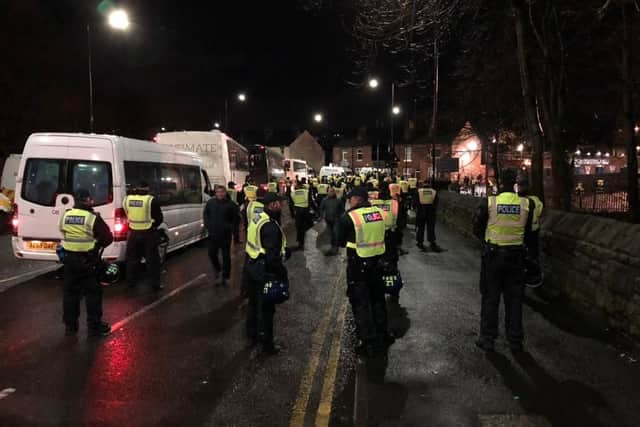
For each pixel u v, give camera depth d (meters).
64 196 8.68
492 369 4.84
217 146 19.22
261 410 4.14
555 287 7.48
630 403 4.11
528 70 10.29
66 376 4.79
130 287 8.39
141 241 8.27
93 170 8.71
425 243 13.64
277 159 36.75
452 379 4.62
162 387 4.56
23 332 6.11
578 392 4.32
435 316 6.66
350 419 3.99
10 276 9.26
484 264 5.48
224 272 8.84
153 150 10.24
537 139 10.34
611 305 5.85
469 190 40.09
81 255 5.90
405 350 5.39
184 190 11.74
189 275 9.55
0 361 5.16
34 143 8.80
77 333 6.09
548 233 7.77
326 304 7.40
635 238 5.63
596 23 13.28
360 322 5.37
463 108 29.31
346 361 5.17
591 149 39.25
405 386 4.49
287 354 5.38
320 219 21.38
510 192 5.39
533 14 12.09
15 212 8.82
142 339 5.87
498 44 17.39
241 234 16.31
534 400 4.19
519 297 5.37
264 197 5.51
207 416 4.03
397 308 7.05
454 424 3.82
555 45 13.73
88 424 3.90
